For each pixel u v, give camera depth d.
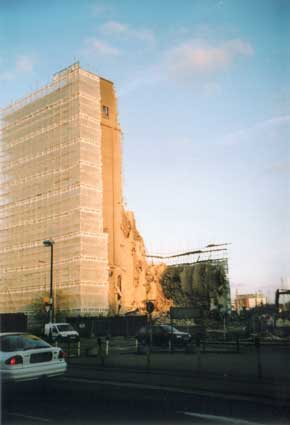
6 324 57.69
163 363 20.08
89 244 115.00
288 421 9.14
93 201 119.19
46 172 124.81
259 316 43.66
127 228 160.50
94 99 126.44
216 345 31.11
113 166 135.62
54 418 9.70
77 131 120.00
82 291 110.06
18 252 125.44
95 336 56.94
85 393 12.91
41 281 117.44
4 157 136.25
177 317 31.89
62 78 126.44
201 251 144.25
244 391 12.54
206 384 13.95
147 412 10.18
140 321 54.34
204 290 138.00
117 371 17.89
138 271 160.12
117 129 139.50
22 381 12.38
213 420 9.28
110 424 9.06
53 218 120.12
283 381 13.98
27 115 132.12
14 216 129.62
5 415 10.03
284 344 30.52
